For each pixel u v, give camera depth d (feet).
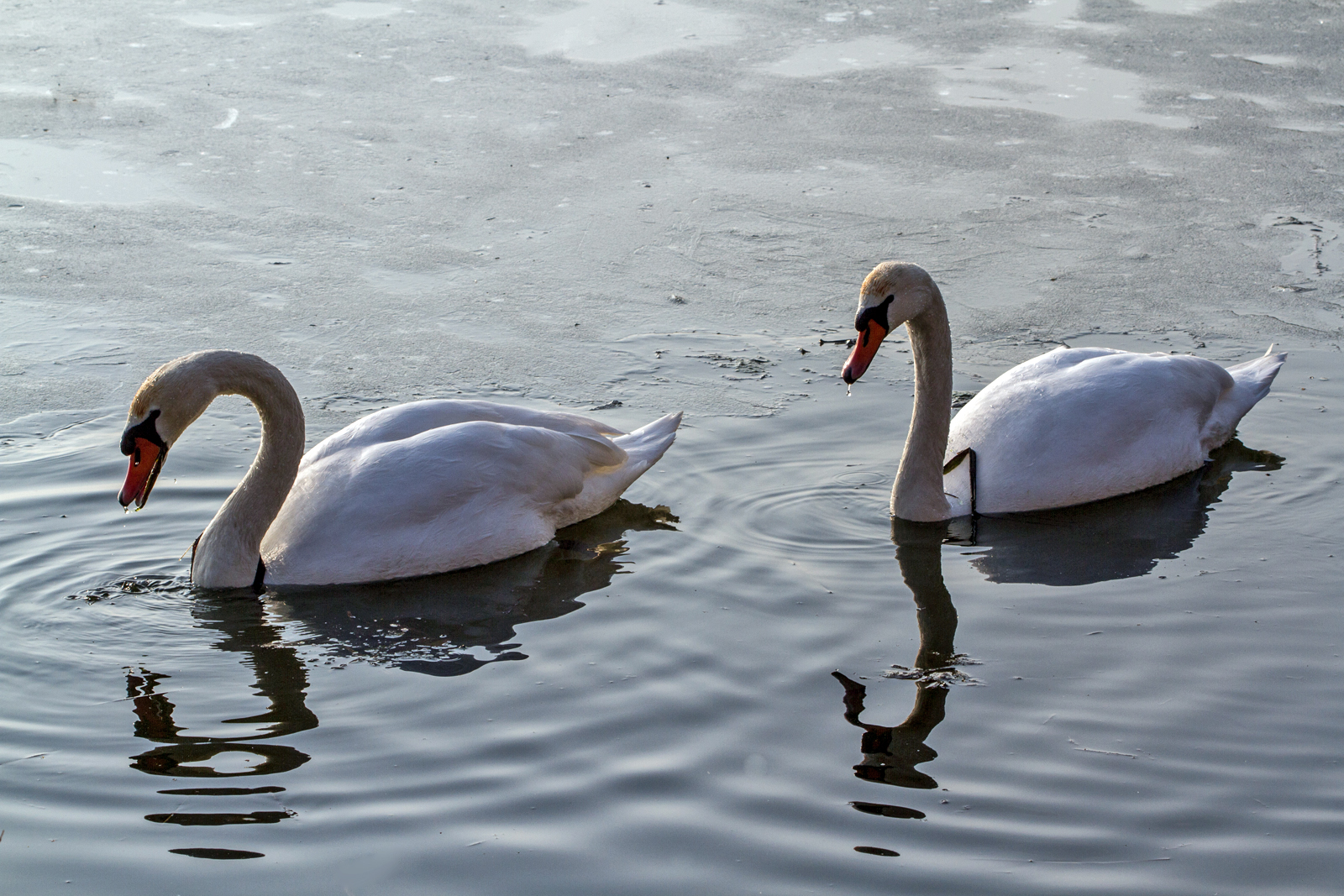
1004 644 19.36
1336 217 39.14
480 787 15.87
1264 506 24.00
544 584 21.74
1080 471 24.27
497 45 55.88
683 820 15.25
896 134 46.24
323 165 43.06
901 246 37.52
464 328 32.40
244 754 16.61
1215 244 37.32
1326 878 14.32
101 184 41.09
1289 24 58.49
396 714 17.56
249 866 14.49
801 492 24.75
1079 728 17.15
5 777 16.11
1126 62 53.57
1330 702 17.65
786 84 51.44
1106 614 20.24
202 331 31.99
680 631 19.80
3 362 29.96
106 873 14.37
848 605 20.61
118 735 17.08
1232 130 46.14
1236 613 20.11
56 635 19.72
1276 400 28.22
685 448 26.48
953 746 16.79
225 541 21.40
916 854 14.69
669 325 32.76
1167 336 31.58
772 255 37.01
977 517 24.04
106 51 54.13
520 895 14.02
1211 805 15.56
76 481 24.54
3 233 37.35
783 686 18.22
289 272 35.60
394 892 14.07
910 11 61.36
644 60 53.98
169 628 20.10
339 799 15.65
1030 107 48.75
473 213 39.75
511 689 18.17
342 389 29.09
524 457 23.22
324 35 56.85
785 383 29.50
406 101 49.03
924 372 23.30
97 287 34.30
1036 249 37.19
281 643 19.65
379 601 21.17
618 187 41.75
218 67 52.37
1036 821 15.28
